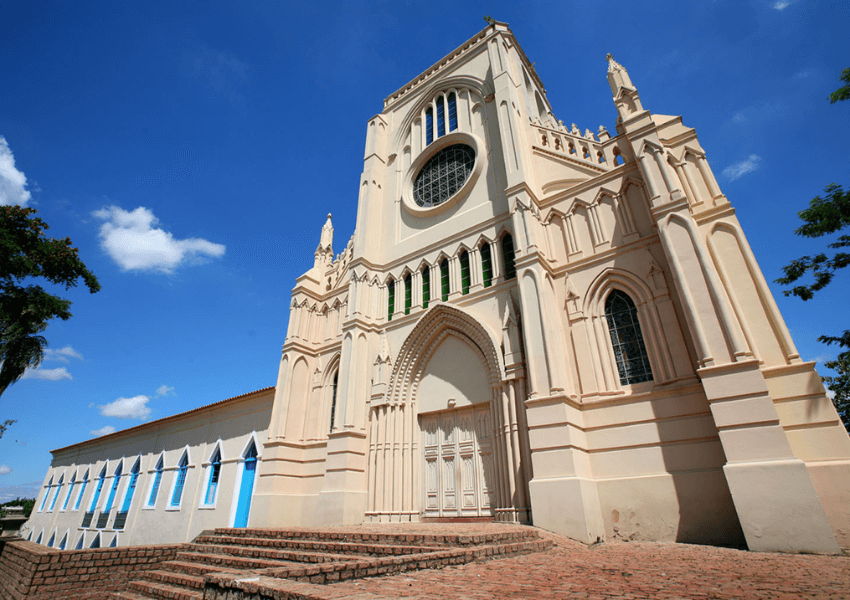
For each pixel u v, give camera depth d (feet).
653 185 52.01
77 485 141.79
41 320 82.99
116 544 107.65
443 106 93.30
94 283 89.20
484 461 58.23
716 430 42.65
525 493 49.70
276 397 80.12
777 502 35.04
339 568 21.26
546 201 65.51
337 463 65.72
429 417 66.28
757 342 43.52
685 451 43.83
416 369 69.00
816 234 49.44
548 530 43.29
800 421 39.19
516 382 54.54
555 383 49.19
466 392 63.00
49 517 145.89
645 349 50.75
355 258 82.02
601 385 51.31
